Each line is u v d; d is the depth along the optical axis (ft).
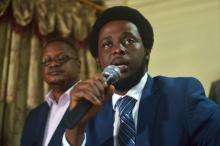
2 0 11.43
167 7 13.67
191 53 12.73
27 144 7.87
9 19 11.66
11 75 11.24
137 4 14.29
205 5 12.95
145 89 4.35
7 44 11.44
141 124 4.02
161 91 4.27
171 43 13.21
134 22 4.42
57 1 12.51
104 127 4.21
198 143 3.89
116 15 4.42
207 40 12.57
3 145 10.64
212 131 3.82
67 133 3.90
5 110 10.93
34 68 11.71
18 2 11.71
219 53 12.25
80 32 12.69
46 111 8.23
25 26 11.89
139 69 4.23
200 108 3.93
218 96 9.22
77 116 3.45
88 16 13.08
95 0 13.71
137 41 4.24
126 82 4.24
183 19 13.24
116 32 4.19
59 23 12.37
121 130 4.07
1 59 11.24
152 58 13.38
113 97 4.45
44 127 7.91
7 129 10.74
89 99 3.38
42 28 11.91
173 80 4.44
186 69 12.64
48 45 9.05
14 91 11.18
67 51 8.91
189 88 4.18
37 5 12.09
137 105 4.25
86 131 4.19
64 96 8.16
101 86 3.45
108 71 3.79
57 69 8.68
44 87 11.60
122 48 4.10
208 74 12.21
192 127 3.88
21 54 11.68
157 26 13.67
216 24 12.58
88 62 12.74
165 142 3.85
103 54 4.21
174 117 3.97
